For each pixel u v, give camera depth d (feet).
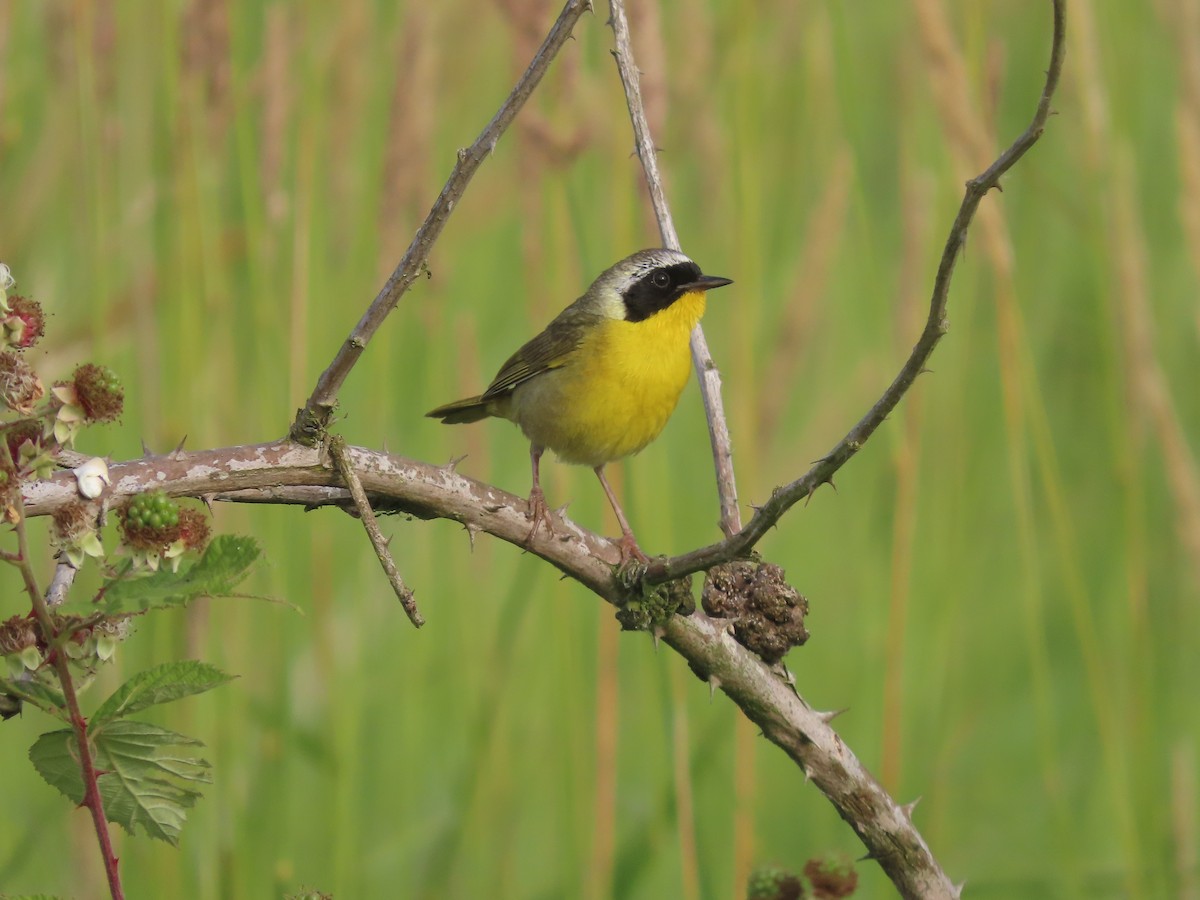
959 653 39.88
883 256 46.52
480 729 34.12
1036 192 44.37
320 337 37.65
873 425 16.90
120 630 15.07
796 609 21.08
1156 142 49.19
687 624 20.67
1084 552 44.55
